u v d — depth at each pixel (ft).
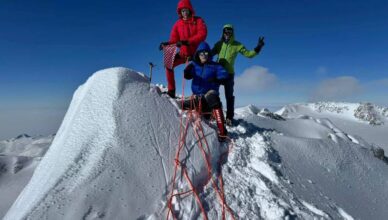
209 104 19.26
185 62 22.17
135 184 13.64
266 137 21.08
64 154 15.33
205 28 21.70
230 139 19.52
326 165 21.06
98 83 19.44
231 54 23.06
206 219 13.17
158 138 16.48
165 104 19.16
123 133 16.02
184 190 14.26
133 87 19.11
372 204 19.08
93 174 13.53
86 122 17.02
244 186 15.31
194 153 16.34
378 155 30.58
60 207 11.91
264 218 13.52
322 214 14.42
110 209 12.23
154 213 12.73
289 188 16.08
